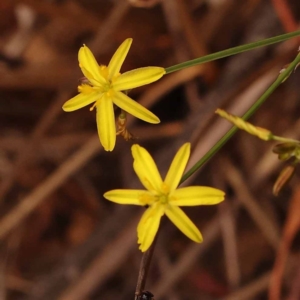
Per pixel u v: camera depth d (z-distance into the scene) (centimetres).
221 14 43
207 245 41
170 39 44
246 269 45
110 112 27
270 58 38
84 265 39
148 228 26
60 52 49
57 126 48
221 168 42
